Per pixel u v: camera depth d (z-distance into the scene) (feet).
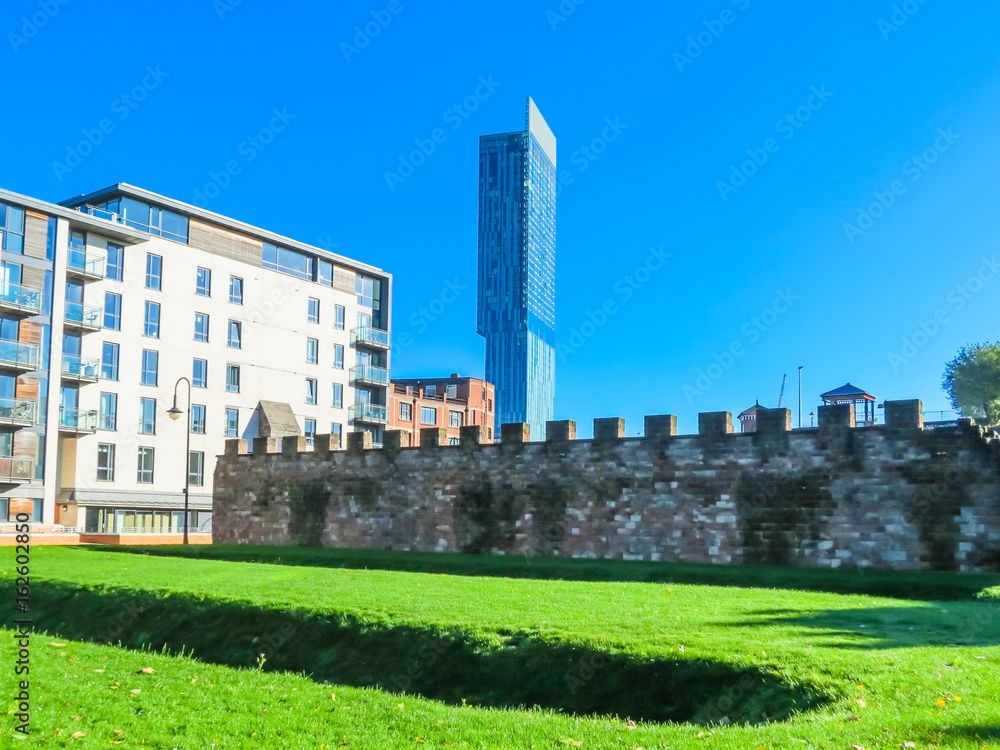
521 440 127.13
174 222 216.95
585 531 118.62
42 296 180.04
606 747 35.37
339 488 146.41
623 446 116.78
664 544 111.65
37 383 178.29
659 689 45.03
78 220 188.14
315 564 117.50
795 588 85.56
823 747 32.09
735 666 43.86
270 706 43.37
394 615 60.23
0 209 174.91
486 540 127.95
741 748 33.32
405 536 136.98
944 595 79.15
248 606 67.62
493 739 37.55
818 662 42.91
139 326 204.23
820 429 102.32
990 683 38.58
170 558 119.03
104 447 194.49
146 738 37.88
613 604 64.64
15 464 172.24
